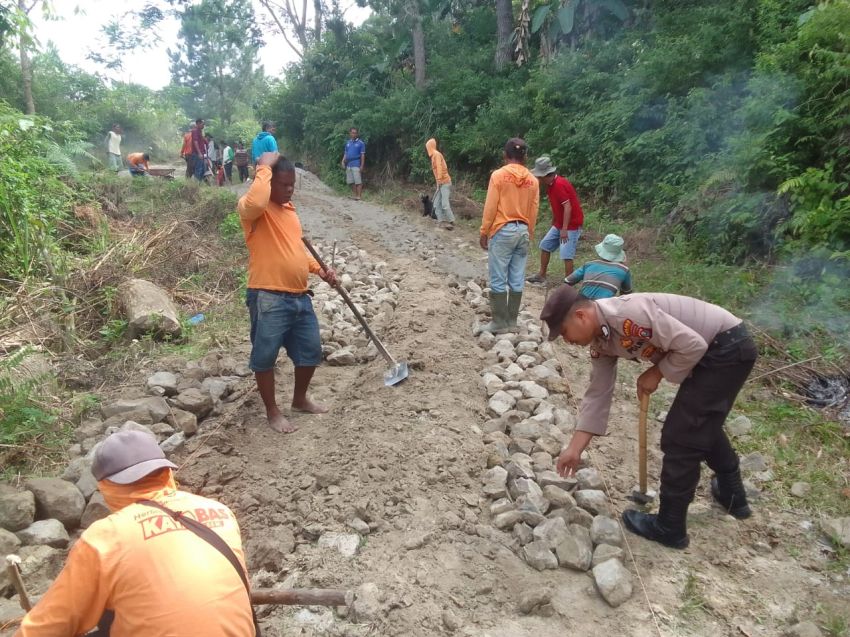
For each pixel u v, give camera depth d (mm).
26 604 2420
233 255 8766
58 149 10305
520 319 6734
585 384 5430
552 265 8977
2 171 6855
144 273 7516
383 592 2953
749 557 3396
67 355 5621
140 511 2064
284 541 3299
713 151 9859
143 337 5949
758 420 4711
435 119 17312
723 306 6750
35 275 6781
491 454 4098
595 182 11992
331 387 5301
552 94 14164
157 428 4426
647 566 3285
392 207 14438
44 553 3219
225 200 10641
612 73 13461
